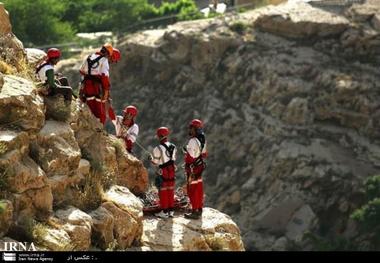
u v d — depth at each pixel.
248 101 82.19
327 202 71.44
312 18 85.88
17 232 16.98
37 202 17.69
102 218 18.97
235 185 75.25
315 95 80.31
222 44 86.00
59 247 17.09
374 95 79.25
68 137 19.64
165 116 84.56
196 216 21.33
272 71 82.44
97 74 22.31
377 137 77.50
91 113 21.92
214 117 81.69
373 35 83.88
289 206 71.69
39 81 20.89
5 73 20.59
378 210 62.75
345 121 78.75
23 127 18.34
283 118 79.50
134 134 23.80
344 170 73.75
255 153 77.19
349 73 81.75
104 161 21.45
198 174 21.25
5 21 22.61
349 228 68.56
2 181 17.05
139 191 23.23
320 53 84.44
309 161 74.44
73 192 19.17
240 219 72.69
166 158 21.14
